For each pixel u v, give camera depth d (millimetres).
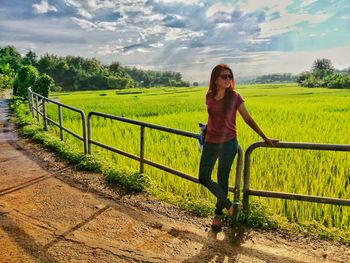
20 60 111625
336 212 4246
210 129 3469
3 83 42000
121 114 18531
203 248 3438
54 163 6852
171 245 3498
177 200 4719
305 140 8555
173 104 26172
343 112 16844
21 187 5383
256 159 6414
